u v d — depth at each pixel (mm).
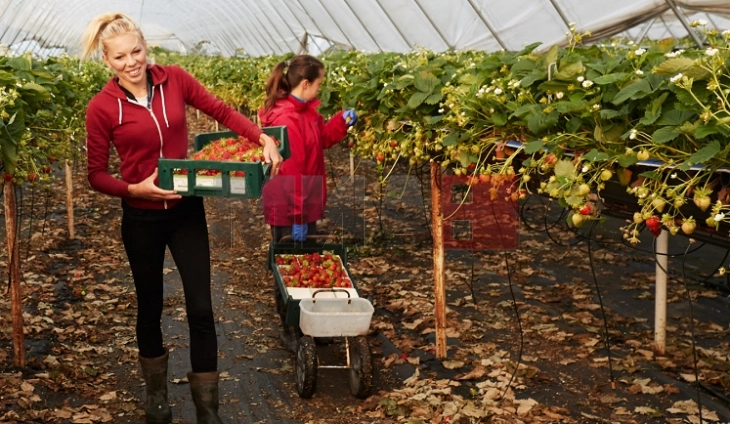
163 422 4355
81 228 9477
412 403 4637
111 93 3904
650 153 3131
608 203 3871
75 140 8039
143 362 4309
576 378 5070
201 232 4129
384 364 5320
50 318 6180
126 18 3822
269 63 13297
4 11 15414
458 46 10219
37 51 24016
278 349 5625
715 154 2807
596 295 6785
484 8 8773
